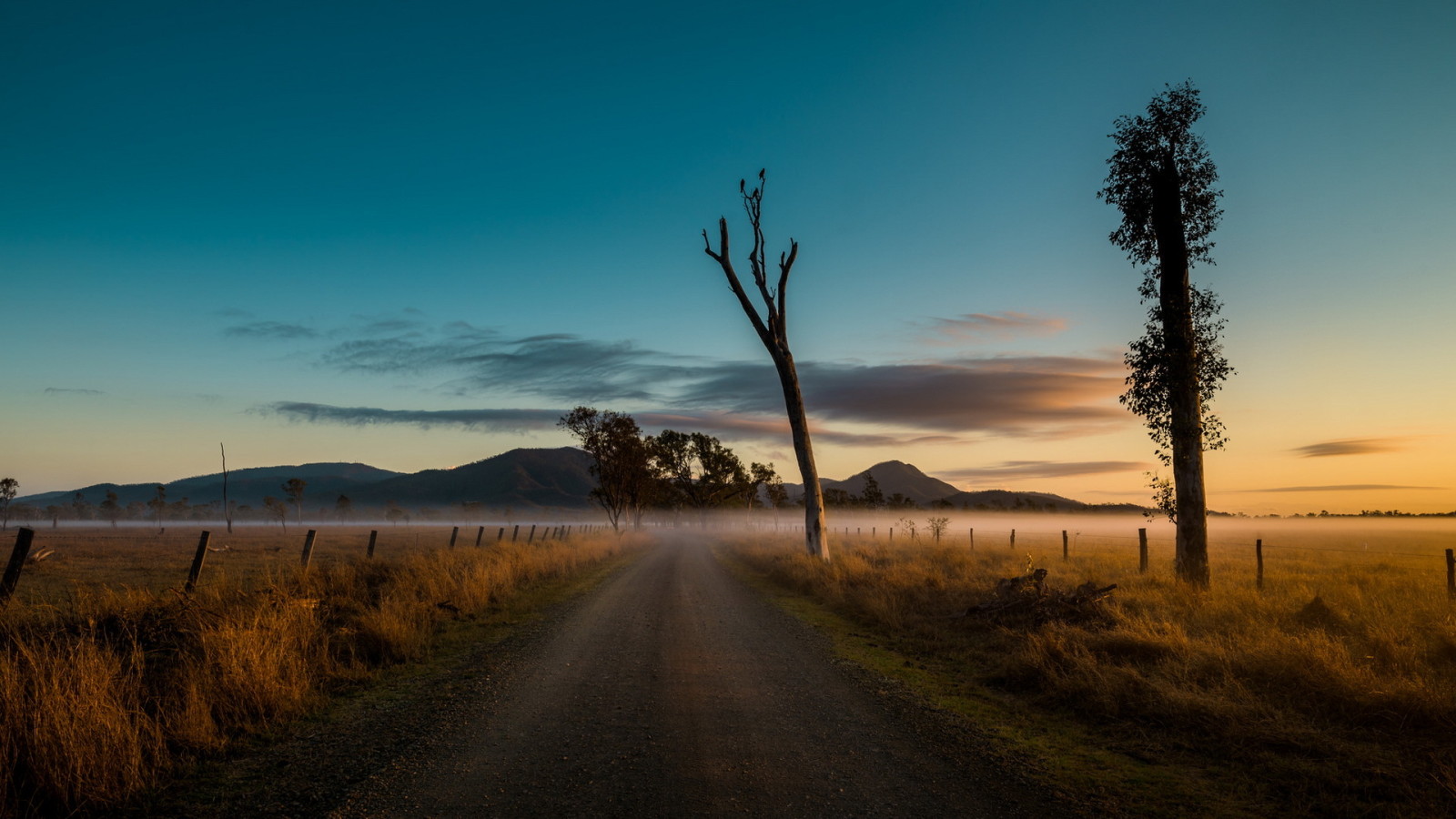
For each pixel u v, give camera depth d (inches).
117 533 2477.9
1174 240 624.1
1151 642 309.9
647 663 327.3
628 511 2509.8
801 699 266.4
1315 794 176.1
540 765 188.5
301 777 180.9
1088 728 232.8
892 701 266.1
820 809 160.9
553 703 255.1
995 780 183.5
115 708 191.2
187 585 366.6
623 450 2146.9
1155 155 633.0
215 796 169.5
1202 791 178.2
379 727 224.4
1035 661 290.7
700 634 413.4
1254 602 441.1
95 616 295.9
